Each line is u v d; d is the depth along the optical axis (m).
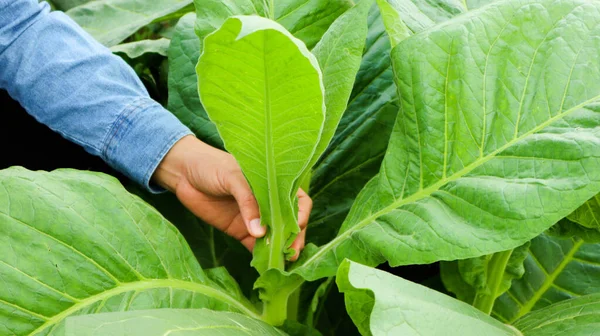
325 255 1.52
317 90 1.29
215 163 1.61
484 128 1.47
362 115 1.78
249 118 1.35
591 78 1.45
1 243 1.37
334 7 1.71
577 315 1.41
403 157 1.52
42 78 1.68
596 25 1.47
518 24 1.48
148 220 1.49
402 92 1.51
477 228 1.43
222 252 1.79
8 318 1.35
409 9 1.65
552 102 1.45
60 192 1.42
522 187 1.42
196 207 1.68
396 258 1.45
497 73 1.48
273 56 1.25
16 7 1.70
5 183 1.39
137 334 1.24
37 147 2.00
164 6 2.14
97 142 1.67
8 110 1.95
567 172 1.41
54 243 1.39
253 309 1.58
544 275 1.83
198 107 1.78
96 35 2.08
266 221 1.52
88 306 1.39
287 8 1.71
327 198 1.78
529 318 1.49
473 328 1.29
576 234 1.66
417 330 1.25
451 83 1.49
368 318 1.40
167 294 1.46
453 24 1.50
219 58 1.27
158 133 1.65
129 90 1.69
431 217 1.46
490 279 1.67
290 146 1.39
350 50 1.48
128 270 1.44
